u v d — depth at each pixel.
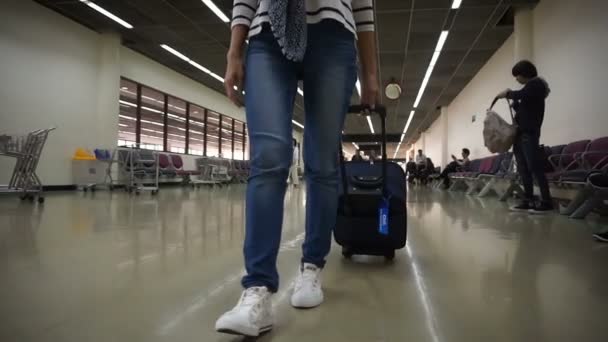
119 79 7.36
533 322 0.93
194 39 7.36
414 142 26.97
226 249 1.77
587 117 4.16
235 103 1.00
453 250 1.82
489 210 3.70
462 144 10.63
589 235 2.22
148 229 2.33
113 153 6.59
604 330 0.88
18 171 4.12
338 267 1.50
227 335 0.84
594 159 2.95
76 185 6.60
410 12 5.75
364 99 1.21
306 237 1.11
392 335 0.85
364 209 1.53
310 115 1.00
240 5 0.95
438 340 0.82
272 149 0.88
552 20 5.05
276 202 0.89
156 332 0.85
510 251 1.79
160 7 6.02
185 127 10.34
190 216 3.03
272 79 0.91
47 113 6.14
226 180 10.36
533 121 3.29
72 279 1.26
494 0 5.39
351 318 0.95
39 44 6.02
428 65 8.33
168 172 7.48
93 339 0.81
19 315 0.94
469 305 1.05
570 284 1.25
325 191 1.05
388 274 1.39
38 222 2.55
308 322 0.92
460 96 10.88
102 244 1.85
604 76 3.83
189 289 1.17
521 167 3.56
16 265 1.43
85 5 6.05
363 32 1.09
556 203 3.81
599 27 3.91
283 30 0.86
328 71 0.95
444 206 4.18
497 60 7.37
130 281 1.25
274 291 0.90
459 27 6.30
